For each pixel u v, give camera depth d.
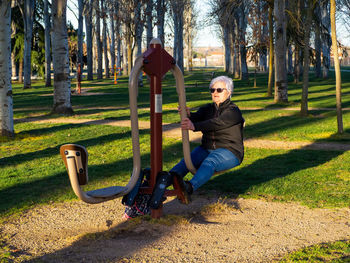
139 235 4.04
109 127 12.84
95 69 88.50
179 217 4.44
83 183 3.65
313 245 3.72
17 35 44.03
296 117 15.09
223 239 3.92
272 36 25.55
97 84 41.56
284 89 20.67
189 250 3.65
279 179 6.33
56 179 6.56
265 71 73.31
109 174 6.79
